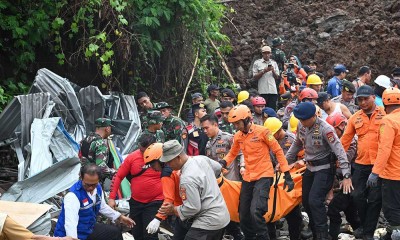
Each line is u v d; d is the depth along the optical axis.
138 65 13.64
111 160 9.63
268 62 14.61
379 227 10.22
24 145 10.32
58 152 10.02
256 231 8.58
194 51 14.28
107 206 7.80
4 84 12.50
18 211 7.58
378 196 8.90
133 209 8.38
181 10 13.50
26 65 13.11
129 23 13.20
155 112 9.52
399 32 16.48
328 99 10.42
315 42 17.09
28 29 12.46
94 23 13.10
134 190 8.33
